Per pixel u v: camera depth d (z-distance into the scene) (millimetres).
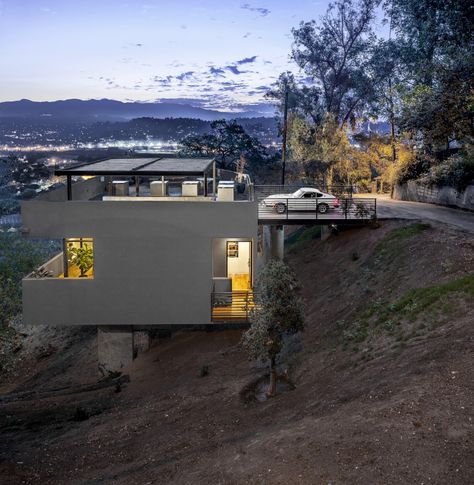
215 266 22797
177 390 17734
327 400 11938
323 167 43031
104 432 14969
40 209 19406
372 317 16547
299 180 45469
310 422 10711
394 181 39000
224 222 19609
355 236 25688
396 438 8703
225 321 20062
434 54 35250
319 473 8328
